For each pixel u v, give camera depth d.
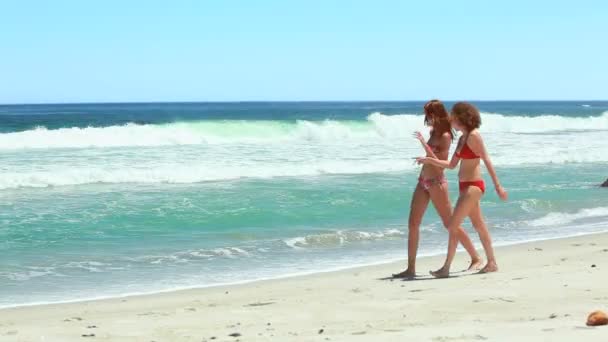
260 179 17.98
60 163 19.41
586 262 8.47
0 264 9.51
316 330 5.48
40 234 11.42
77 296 7.90
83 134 25.28
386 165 20.44
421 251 10.47
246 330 5.62
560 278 7.20
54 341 5.41
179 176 17.78
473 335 4.79
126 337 5.51
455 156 8.07
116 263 9.63
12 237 11.17
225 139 26.91
